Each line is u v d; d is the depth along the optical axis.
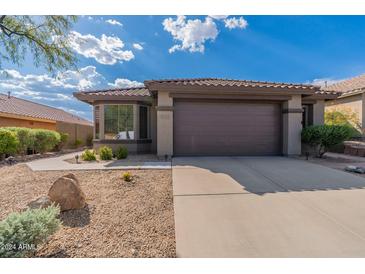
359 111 17.38
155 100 13.65
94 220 4.27
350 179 7.01
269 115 12.24
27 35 7.38
